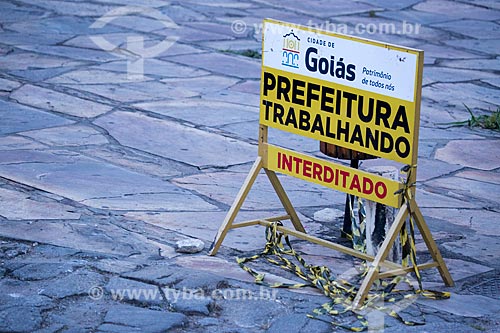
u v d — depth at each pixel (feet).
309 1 78.33
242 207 34.63
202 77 54.03
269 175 30.73
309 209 34.83
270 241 30.35
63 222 32.14
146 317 25.39
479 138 45.09
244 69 56.34
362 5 77.46
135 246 30.48
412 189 26.73
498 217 34.83
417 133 26.30
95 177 37.06
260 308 26.30
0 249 29.58
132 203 34.47
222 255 30.22
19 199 34.14
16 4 71.26
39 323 24.81
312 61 28.43
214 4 75.41
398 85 26.27
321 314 26.00
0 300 26.04
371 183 27.53
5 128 43.04
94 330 24.56
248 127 45.21
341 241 31.71
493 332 25.27
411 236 27.17
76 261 28.81
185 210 34.06
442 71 57.57
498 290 28.37
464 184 38.45
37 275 27.66
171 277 27.78
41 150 40.11
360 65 27.14
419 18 73.36
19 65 54.44
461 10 77.36
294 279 28.53
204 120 45.91
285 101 29.50
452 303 27.17
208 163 39.86
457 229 33.37
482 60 61.05
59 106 47.01
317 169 28.99
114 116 45.73
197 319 25.55
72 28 64.69
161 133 43.55
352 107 27.66
